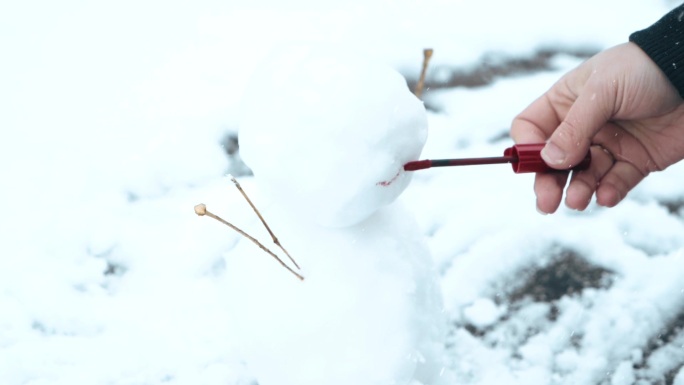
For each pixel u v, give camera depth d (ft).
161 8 3.57
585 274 2.70
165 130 3.07
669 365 2.54
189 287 2.69
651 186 2.89
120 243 2.79
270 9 3.52
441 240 2.77
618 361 2.55
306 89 1.98
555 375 2.53
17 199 2.90
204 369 2.54
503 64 3.24
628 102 2.39
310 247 2.12
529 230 2.78
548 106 2.56
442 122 3.04
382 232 2.15
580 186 2.41
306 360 2.10
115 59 3.33
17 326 2.62
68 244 2.79
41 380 2.52
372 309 2.09
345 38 3.33
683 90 2.36
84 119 3.13
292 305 2.10
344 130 1.96
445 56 3.25
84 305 2.66
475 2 3.50
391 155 2.00
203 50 3.34
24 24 3.51
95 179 2.95
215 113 3.11
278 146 1.98
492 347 2.58
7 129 3.11
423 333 2.15
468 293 2.67
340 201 2.00
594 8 3.47
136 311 2.65
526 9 3.46
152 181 2.94
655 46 2.36
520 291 2.67
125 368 2.54
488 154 2.97
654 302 2.64
